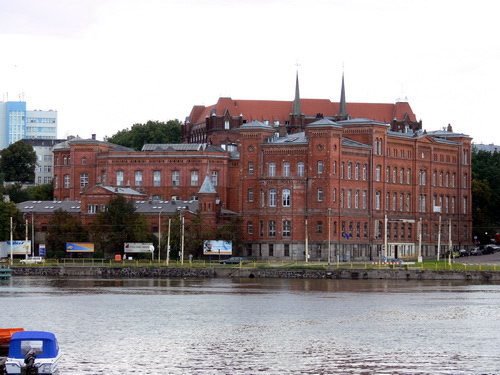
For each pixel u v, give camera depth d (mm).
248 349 127438
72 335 139500
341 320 157500
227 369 114188
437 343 132750
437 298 195625
